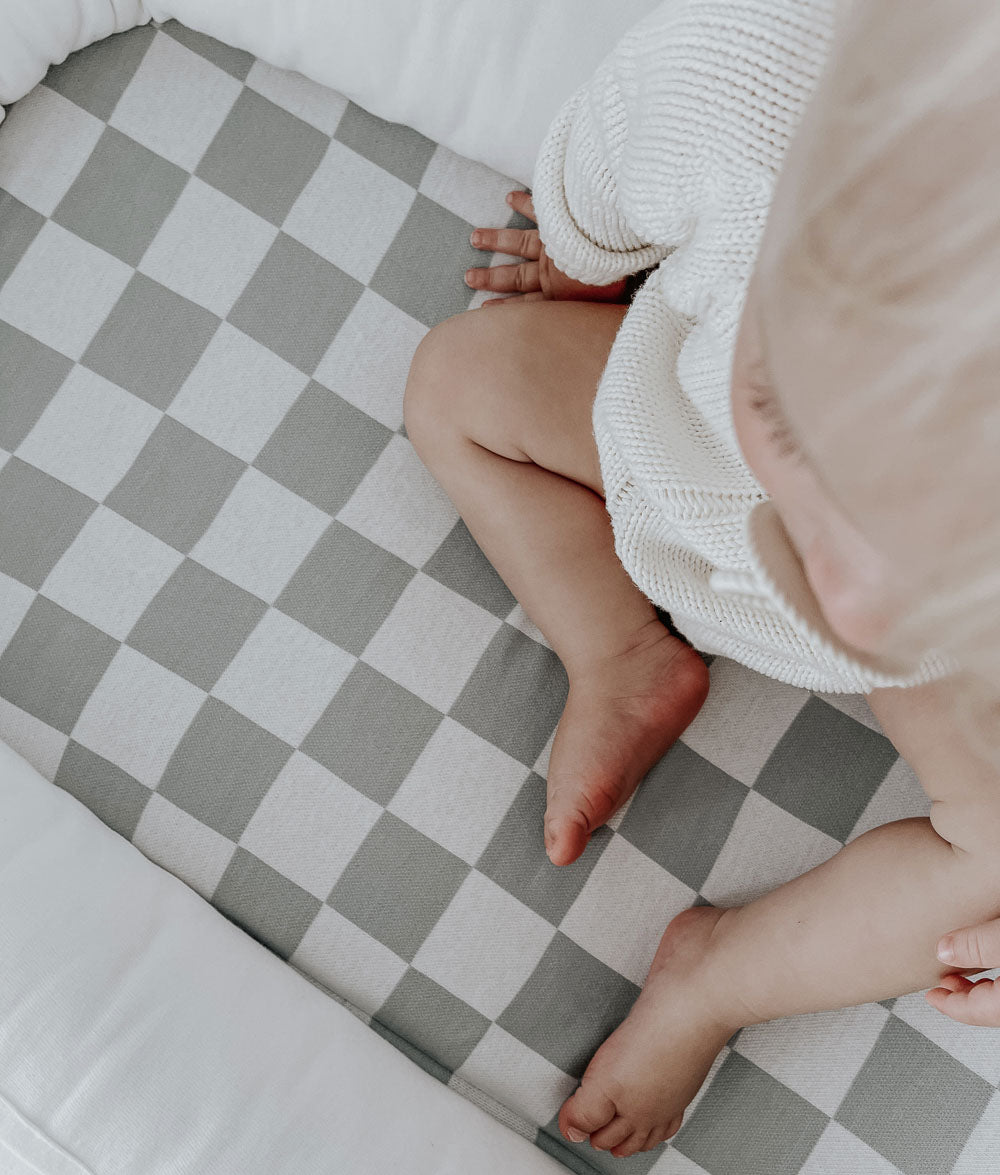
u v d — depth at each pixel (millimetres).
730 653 755
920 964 682
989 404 115
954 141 119
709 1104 831
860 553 136
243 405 893
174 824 839
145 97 907
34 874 717
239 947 774
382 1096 726
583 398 770
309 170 916
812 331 129
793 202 133
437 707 863
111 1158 642
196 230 903
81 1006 679
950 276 117
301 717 856
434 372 796
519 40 790
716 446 635
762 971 736
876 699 678
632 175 584
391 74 852
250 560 876
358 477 892
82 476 878
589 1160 830
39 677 852
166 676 857
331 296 908
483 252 925
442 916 836
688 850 855
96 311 893
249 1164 656
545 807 852
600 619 789
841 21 134
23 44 836
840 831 854
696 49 499
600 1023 833
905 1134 813
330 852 840
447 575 883
